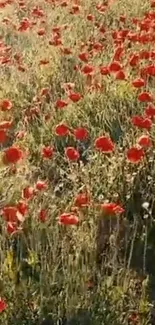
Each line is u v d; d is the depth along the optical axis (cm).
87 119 400
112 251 294
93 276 278
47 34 586
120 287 271
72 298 261
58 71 488
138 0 658
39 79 477
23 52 559
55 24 620
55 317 260
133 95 419
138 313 265
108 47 511
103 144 297
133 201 324
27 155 363
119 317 260
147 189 327
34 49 552
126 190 326
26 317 261
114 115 403
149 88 421
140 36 475
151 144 338
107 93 422
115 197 321
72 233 295
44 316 262
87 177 333
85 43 534
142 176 331
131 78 437
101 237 303
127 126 391
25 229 302
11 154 293
